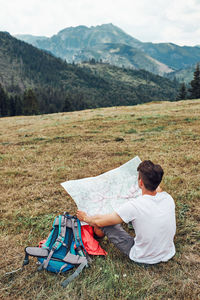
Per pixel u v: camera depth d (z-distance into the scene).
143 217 2.43
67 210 4.47
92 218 2.78
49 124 19.28
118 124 15.38
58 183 5.88
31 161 8.12
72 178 6.23
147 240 2.48
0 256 3.24
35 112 95.88
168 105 27.73
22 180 6.29
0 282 2.79
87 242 3.04
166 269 2.76
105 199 3.47
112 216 2.55
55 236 2.87
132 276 2.70
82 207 3.34
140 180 2.51
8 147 10.80
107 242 3.40
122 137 11.23
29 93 94.50
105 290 2.57
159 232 2.45
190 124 12.98
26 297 2.57
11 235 3.72
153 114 18.95
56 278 2.74
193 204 4.29
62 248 2.82
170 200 2.56
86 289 2.58
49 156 8.55
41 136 13.35
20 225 4.04
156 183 2.40
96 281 2.68
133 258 2.69
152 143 9.45
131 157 7.68
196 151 7.76
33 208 4.59
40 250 2.77
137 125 14.30
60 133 13.88
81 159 7.97
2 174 6.82
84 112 29.86
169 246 2.64
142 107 28.53
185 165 6.53
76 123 17.80
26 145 10.90
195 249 3.12
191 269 2.79
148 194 2.51
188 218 3.88
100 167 6.98
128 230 3.71
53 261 2.72
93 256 3.04
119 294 2.52
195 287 2.53
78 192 3.49
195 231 3.51
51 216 4.22
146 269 2.75
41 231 3.80
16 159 8.41
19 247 3.42
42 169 7.19
